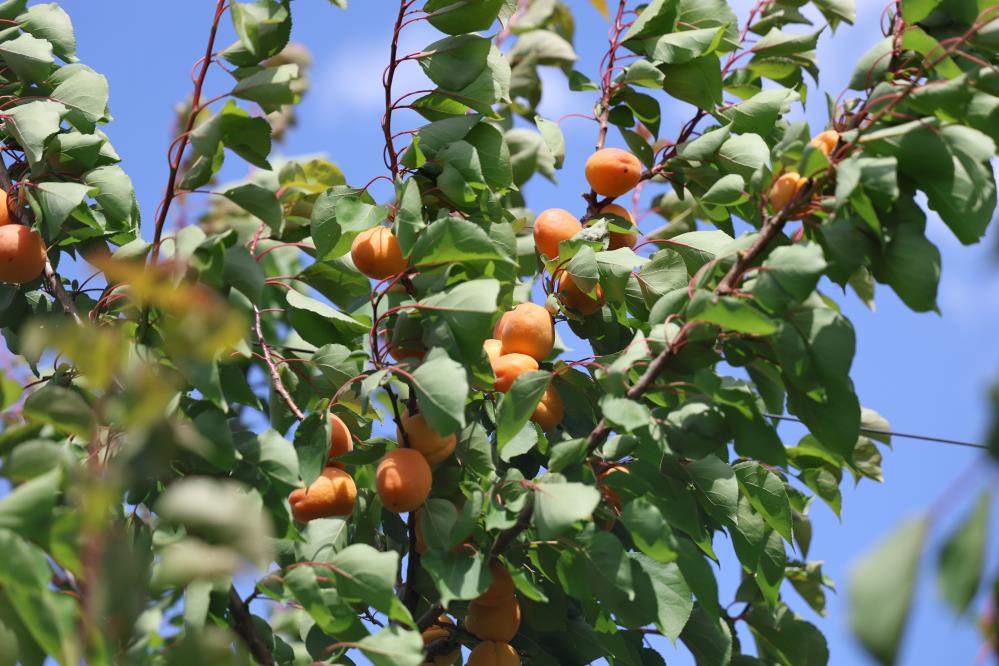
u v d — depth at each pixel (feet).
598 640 6.66
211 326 4.93
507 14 6.80
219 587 6.14
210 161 6.24
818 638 7.06
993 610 3.73
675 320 6.22
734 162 6.81
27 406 5.80
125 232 6.87
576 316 6.80
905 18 6.04
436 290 6.36
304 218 7.13
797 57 7.26
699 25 6.98
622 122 7.22
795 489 6.99
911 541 3.59
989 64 6.02
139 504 6.22
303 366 6.80
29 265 6.57
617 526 6.84
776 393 6.20
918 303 5.96
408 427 6.34
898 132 5.95
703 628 6.72
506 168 6.59
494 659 6.59
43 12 7.06
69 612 5.64
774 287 5.97
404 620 6.10
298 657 6.65
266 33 6.28
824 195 6.09
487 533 6.34
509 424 6.28
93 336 4.88
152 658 5.92
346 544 6.59
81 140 6.72
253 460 6.24
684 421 6.17
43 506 5.67
